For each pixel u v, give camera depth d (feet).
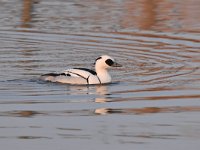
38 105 61.21
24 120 56.75
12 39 91.76
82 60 81.41
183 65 78.64
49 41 90.94
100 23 101.55
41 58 81.66
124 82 70.69
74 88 67.72
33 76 72.33
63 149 49.88
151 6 116.47
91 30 96.99
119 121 57.00
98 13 109.29
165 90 67.10
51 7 114.83
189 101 63.00
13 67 76.33
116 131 54.29
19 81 69.92
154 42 90.43
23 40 91.40
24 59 80.74
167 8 114.52
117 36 93.71
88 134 53.52
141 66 78.48
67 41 90.89
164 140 52.21
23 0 121.29
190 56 83.10
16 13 108.78
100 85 69.15
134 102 62.75
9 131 53.88
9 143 51.13
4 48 86.63
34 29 97.50
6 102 61.98
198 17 106.42
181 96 64.85
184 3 119.55
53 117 57.72
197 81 70.74
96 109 60.29
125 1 121.60
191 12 110.63
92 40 91.50
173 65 78.74
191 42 90.27
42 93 65.36
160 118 57.77
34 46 88.12
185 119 57.52
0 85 68.03
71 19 104.37
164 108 60.90
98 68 70.13
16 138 52.24
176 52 85.15
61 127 55.11
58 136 52.85
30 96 64.13
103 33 95.25
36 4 117.60
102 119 57.31
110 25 100.12
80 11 111.04
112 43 89.86
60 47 87.76
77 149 50.03
